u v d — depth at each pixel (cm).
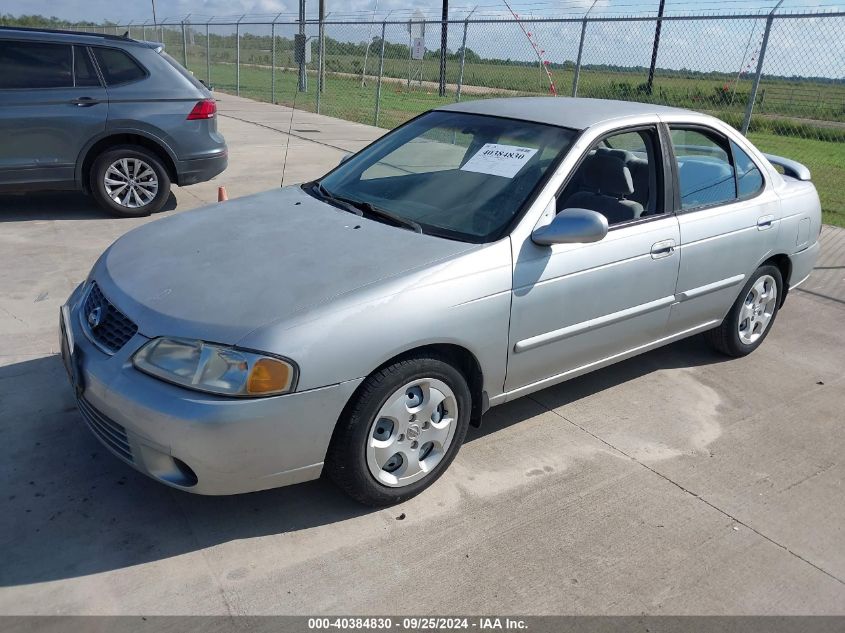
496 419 391
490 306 315
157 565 272
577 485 335
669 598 270
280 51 3228
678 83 1216
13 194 825
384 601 261
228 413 256
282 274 296
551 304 340
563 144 363
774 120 1198
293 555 281
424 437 311
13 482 312
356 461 289
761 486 343
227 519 299
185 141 754
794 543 304
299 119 1636
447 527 302
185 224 363
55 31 702
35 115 689
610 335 379
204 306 277
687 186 410
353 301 279
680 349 498
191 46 3497
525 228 331
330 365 269
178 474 271
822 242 778
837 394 440
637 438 379
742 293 457
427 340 294
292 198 396
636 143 397
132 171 740
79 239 658
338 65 3130
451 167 383
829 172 1371
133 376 270
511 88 1809
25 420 358
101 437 291
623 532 304
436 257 310
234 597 259
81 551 276
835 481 350
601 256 357
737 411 414
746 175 452
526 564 283
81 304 323
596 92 1403
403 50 2431
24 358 421
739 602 270
